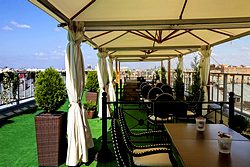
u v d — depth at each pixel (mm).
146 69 21438
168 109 4414
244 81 5348
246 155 1893
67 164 3416
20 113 7520
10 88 7340
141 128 5660
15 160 3652
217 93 6664
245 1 3271
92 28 4199
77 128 3473
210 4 3365
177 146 2121
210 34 5426
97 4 3158
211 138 2385
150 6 3383
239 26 4285
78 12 3336
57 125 3438
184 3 3307
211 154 1909
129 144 2820
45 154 3436
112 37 5543
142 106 8109
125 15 3762
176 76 8812
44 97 3662
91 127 5727
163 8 3488
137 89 10234
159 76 14344
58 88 3725
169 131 2674
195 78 6582
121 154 1785
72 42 3584
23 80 8906
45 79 3678
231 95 3762
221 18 4051
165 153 2770
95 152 4031
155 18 4023
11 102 7387
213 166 1666
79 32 3719
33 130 5453
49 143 3438
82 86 3709
